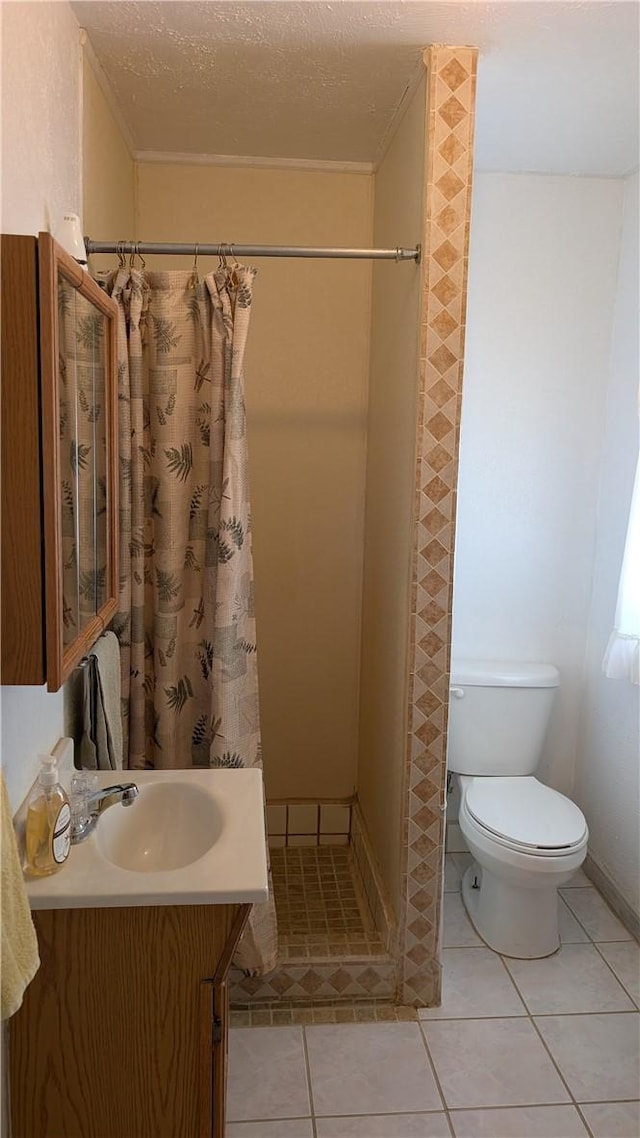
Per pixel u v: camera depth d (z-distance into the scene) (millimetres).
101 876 1308
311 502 2740
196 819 1605
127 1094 1365
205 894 1273
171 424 1896
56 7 1491
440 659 1980
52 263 1070
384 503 2367
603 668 2430
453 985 2240
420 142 1872
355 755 2900
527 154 2426
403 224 2098
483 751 2693
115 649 1790
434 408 1879
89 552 1426
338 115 2180
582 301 2672
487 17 1637
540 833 2301
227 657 1905
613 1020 2113
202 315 1883
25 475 1100
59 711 1578
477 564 2797
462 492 2750
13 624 1125
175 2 1591
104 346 1558
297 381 2676
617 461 2635
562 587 2826
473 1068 1937
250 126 2270
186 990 1331
